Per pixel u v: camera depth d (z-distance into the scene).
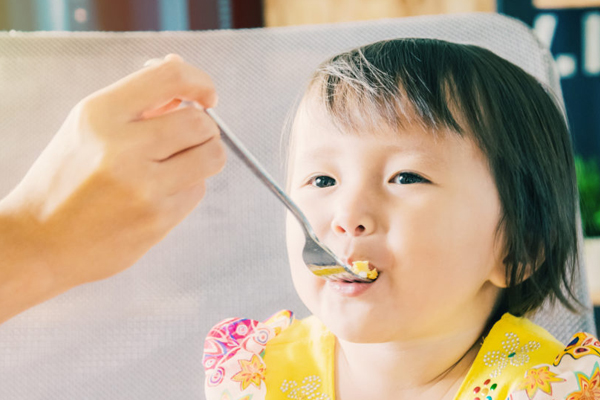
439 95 0.61
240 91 0.98
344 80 0.63
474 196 0.59
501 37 0.93
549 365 0.61
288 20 1.73
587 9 1.87
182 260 0.94
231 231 0.94
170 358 0.91
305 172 0.62
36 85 0.98
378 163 0.59
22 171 0.96
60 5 1.50
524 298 0.67
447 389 0.63
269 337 0.73
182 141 0.50
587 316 0.80
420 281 0.56
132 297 0.93
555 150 0.68
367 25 0.98
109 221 0.49
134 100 0.49
